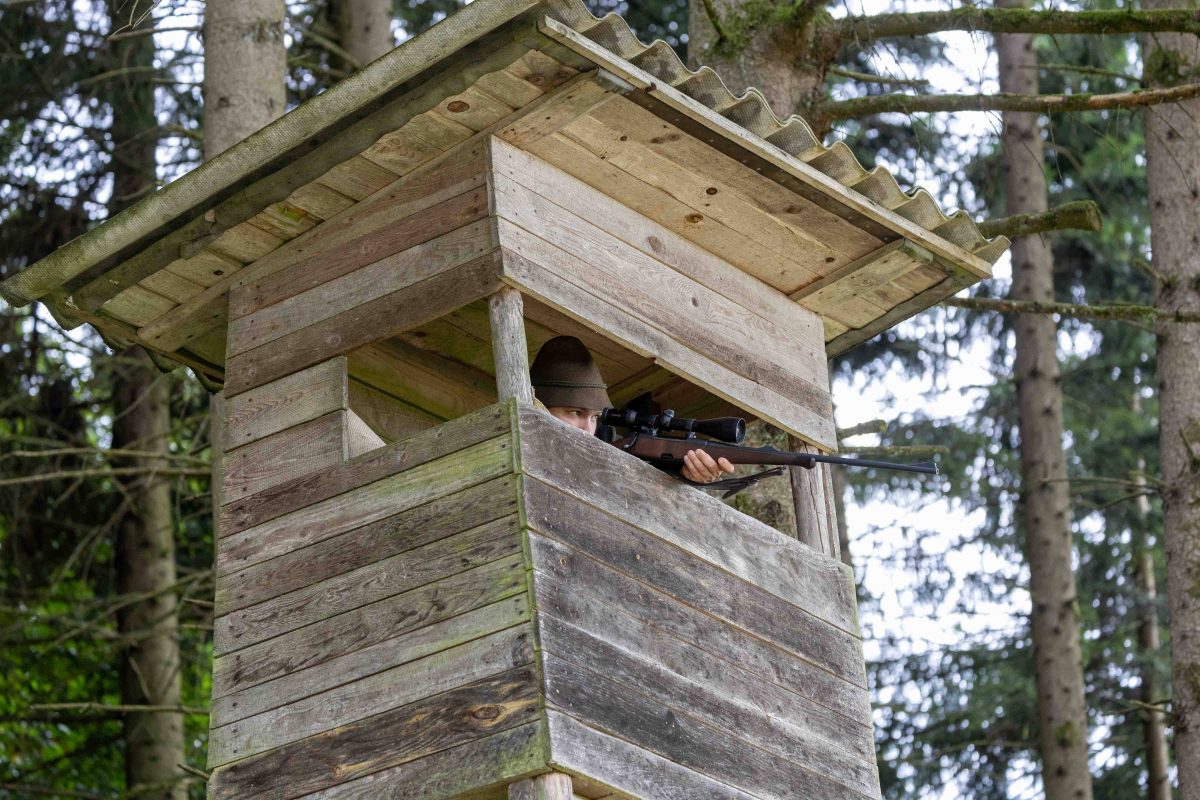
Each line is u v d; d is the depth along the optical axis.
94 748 20.41
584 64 7.82
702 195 8.81
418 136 8.26
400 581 7.80
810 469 9.36
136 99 19.05
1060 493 20.20
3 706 20.70
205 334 9.73
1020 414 20.62
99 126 19.70
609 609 7.65
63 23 19.09
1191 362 14.14
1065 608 19.86
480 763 7.23
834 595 8.99
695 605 8.09
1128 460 23.88
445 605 7.61
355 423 8.64
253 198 8.55
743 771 7.94
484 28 7.59
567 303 8.20
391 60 7.80
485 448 7.74
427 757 7.40
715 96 8.31
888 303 10.02
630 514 7.97
